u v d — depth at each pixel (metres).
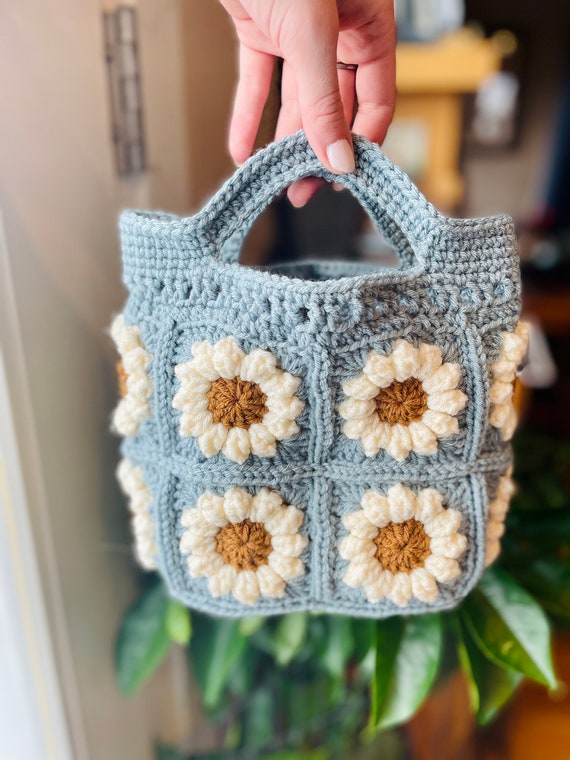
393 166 0.42
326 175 0.43
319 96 0.38
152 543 0.50
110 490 0.71
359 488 0.44
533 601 0.60
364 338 0.41
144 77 0.70
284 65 0.53
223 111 0.96
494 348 0.44
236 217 0.42
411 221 0.42
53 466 0.60
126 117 0.67
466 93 1.67
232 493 0.44
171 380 0.44
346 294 0.40
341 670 0.71
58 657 0.62
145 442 0.47
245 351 0.41
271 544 0.45
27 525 0.55
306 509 0.45
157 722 0.85
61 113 0.57
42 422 0.57
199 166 0.89
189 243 0.42
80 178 0.61
